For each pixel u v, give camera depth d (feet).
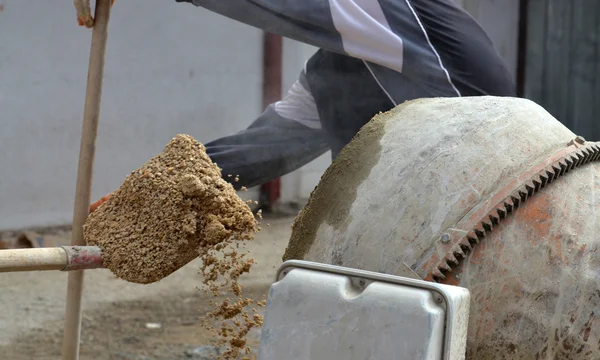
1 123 26.03
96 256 8.47
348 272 6.79
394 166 7.85
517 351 7.22
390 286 6.56
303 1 12.84
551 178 7.56
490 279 7.21
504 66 14.15
